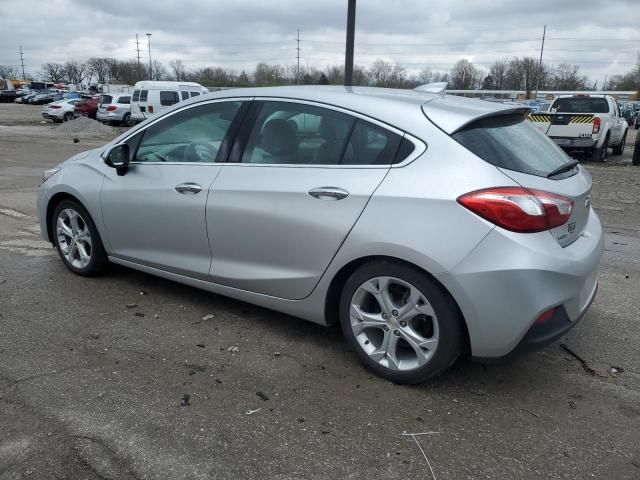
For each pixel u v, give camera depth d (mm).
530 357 3639
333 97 3479
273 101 3695
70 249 4926
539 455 2662
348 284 3316
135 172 4266
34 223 6961
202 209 3816
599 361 3602
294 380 3283
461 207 2881
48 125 31984
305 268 3434
